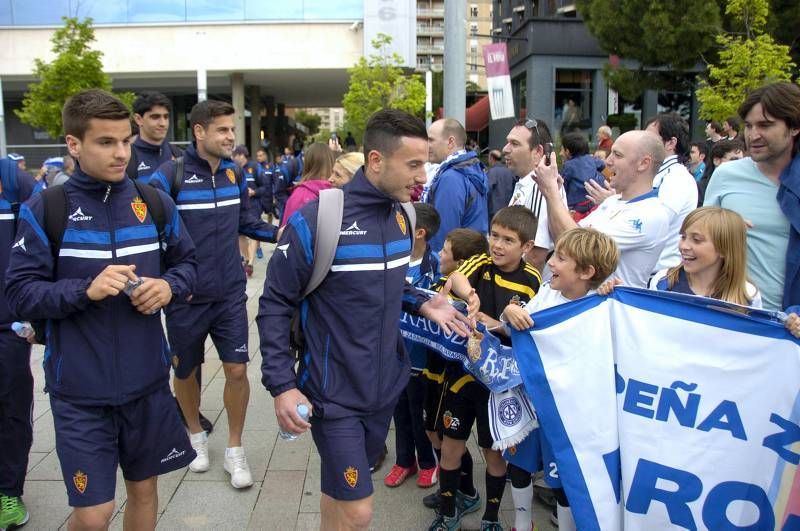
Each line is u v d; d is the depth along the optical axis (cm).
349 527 251
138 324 265
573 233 286
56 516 354
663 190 385
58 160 847
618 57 1766
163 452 277
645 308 265
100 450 258
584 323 272
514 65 2391
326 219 246
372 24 2092
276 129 3453
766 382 250
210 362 617
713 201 335
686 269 290
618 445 268
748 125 305
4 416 334
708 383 256
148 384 268
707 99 1162
